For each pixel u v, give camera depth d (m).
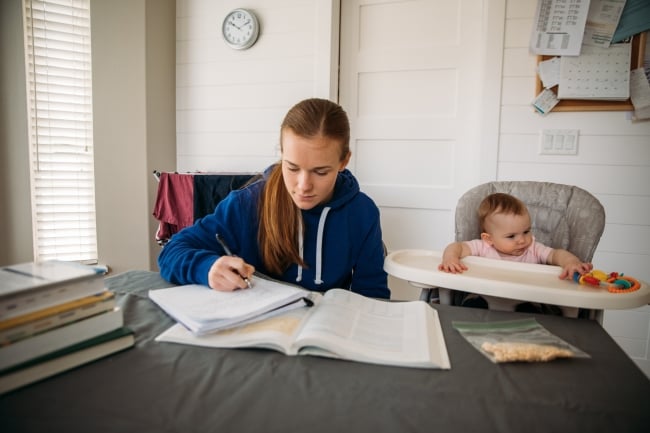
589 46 1.86
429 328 0.68
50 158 2.28
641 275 1.91
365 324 0.68
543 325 0.73
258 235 1.04
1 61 2.22
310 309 0.75
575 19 1.85
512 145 2.01
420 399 0.49
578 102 1.90
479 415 0.46
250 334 0.63
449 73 2.17
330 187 0.91
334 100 2.28
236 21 2.33
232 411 0.46
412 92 2.23
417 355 0.58
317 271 1.06
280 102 2.33
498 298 1.02
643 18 1.79
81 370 0.54
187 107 2.49
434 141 2.22
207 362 0.57
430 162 2.23
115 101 2.29
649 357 1.93
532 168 2.00
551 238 1.28
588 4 1.83
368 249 1.14
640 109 1.83
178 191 2.07
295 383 0.52
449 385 0.52
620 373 0.55
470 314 0.78
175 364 0.56
